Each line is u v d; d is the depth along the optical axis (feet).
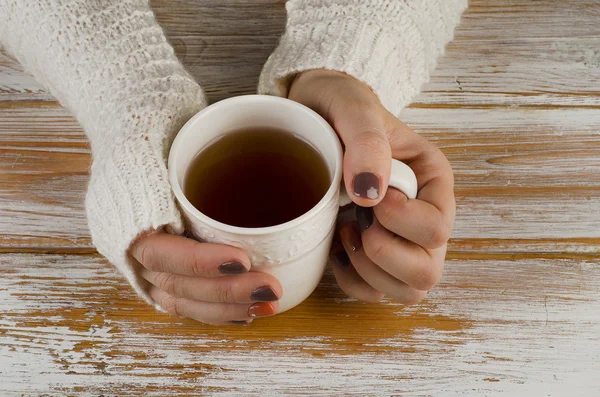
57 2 1.88
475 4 2.30
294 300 1.70
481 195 1.98
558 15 2.28
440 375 1.76
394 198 1.57
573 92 2.14
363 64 1.80
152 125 1.69
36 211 1.96
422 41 1.99
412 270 1.62
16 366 1.76
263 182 1.66
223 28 2.22
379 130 1.56
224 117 1.63
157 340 1.79
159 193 1.58
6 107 2.11
